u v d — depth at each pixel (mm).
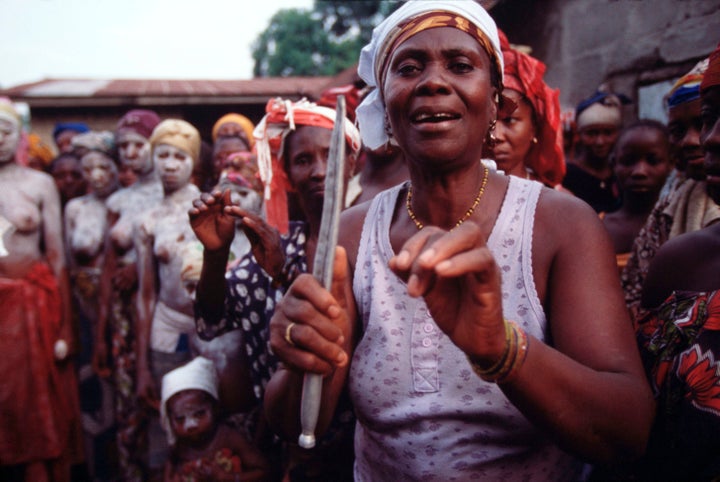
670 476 1150
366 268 1253
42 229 3877
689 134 1662
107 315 4004
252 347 2166
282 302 911
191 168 3580
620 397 945
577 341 1037
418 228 1211
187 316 3428
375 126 1350
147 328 3527
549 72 3555
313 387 888
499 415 1125
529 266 1131
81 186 5188
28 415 3580
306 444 894
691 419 1097
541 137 2098
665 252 1377
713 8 2441
